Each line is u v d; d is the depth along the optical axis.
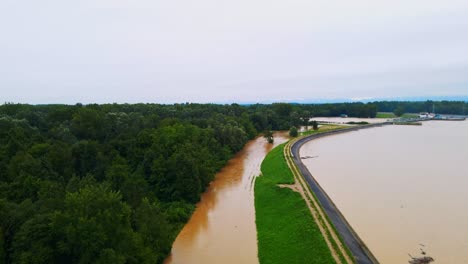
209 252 55.72
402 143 165.38
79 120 100.44
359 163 118.69
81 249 39.31
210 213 72.81
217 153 115.38
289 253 52.25
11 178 62.59
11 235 40.75
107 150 83.56
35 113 107.50
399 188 87.25
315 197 73.75
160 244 52.28
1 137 82.00
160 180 77.25
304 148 151.50
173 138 94.81
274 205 73.38
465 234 59.50
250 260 53.06
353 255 49.56
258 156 132.88
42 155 73.94
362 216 67.75
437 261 50.56
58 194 52.41
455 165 114.19
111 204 44.25
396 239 57.62
